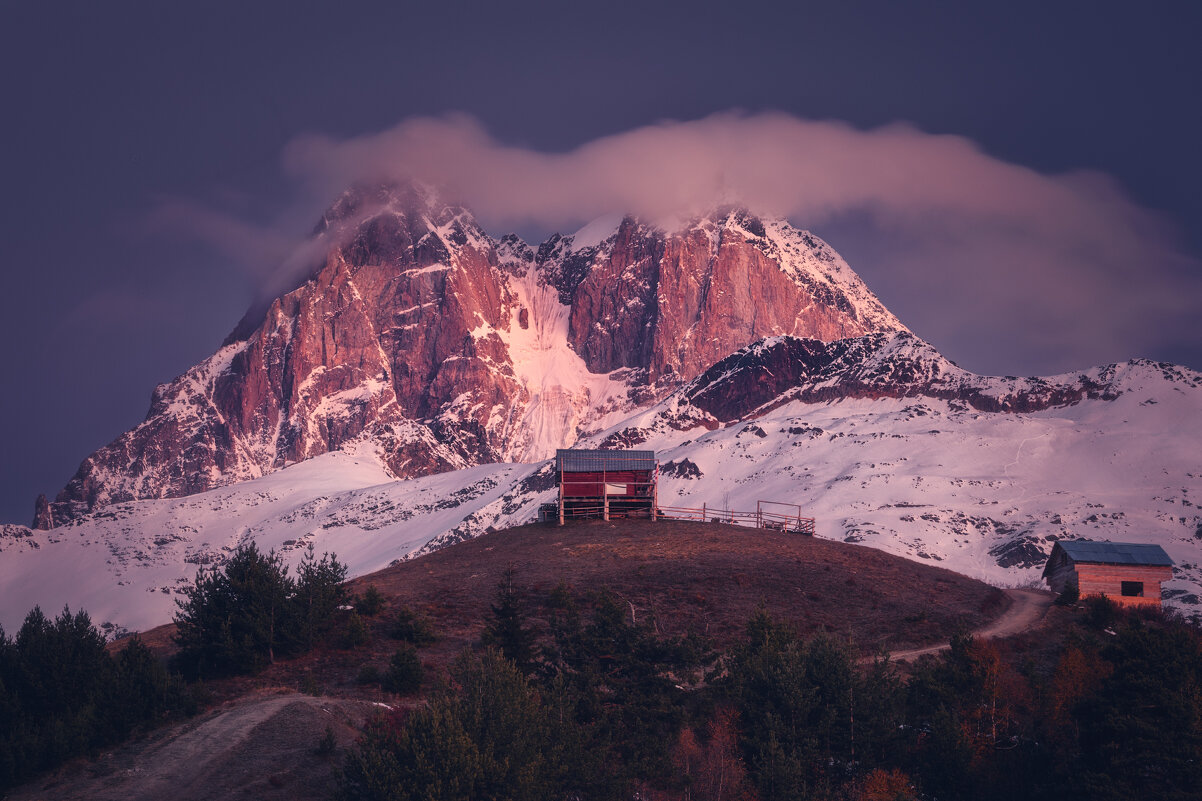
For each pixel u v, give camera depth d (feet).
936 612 315.17
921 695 233.14
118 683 213.46
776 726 213.05
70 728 201.87
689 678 234.99
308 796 186.39
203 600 258.16
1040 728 225.56
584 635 236.02
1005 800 207.92
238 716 210.38
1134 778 203.62
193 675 246.88
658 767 201.46
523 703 186.39
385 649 265.54
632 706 215.72
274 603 257.55
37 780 195.42
